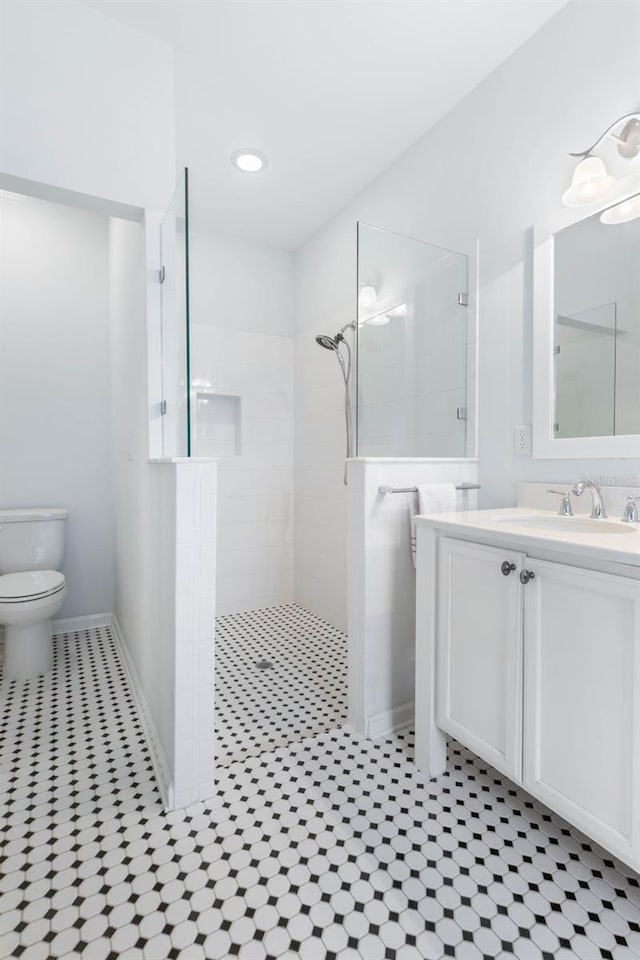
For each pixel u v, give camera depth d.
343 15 1.60
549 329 1.66
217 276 3.07
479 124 1.91
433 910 1.01
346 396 2.68
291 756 1.59
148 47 1.70
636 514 1.36
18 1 1.50
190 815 1.30
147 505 1.76
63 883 1.08
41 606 2.16
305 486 3.21
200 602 1.35
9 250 2.67
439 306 1.98
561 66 1.59
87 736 1.71
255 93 1.94
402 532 1.75
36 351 2.75
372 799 1.37
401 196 2.34
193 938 0.96
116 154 1.65
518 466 1.80
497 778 1.47
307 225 3.00
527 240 1.74
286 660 2.42
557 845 1.20
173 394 1.55
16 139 1.50
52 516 2.55
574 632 1.06
